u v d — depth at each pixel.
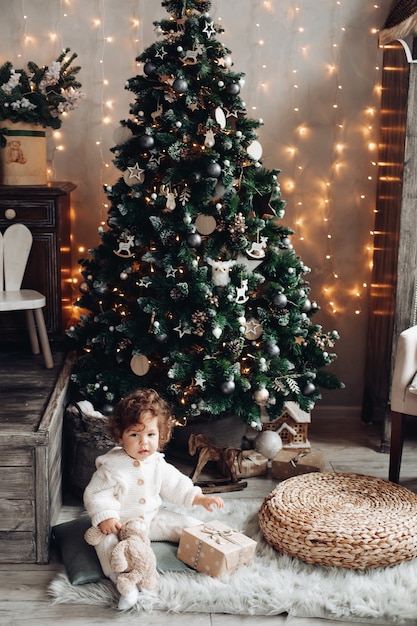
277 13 3.47
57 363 3.15
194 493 2.41
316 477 2.68
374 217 3.66
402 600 2.12
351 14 3.49
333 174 3.62
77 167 3.55
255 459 3.05
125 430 2.30
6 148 3.24
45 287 3.32
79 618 2.07
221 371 2.82
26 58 3.44
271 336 2.90
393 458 2.88
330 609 2.09
